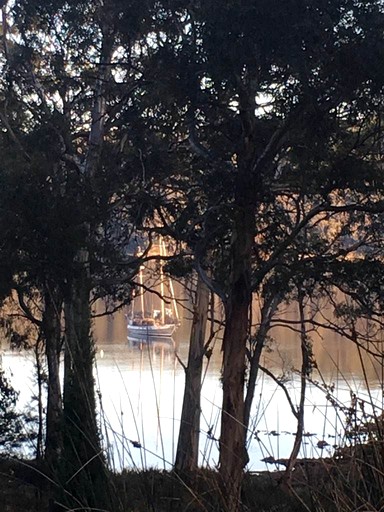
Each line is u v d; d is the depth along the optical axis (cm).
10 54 1573
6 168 1235
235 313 1208
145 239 1612
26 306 1675
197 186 1257
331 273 1243
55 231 1174
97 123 1462
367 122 1061
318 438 474
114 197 1366
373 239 1305
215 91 1054
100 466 540
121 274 1522
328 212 1301
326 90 980
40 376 1597
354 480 401
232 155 1195
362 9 930
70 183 1266
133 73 1350
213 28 933
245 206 1165
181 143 1299
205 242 1296
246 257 1207
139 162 1306
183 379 1961
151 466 565
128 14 1146
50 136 1452
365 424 416
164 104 1109
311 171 1109
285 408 1250
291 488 450
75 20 1419
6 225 1169
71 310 1202
